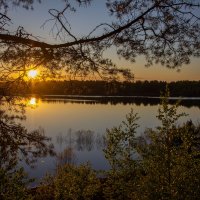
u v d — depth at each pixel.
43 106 116.62
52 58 6.76
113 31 6.78
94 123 68.38
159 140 5.66
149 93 175.50
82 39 6.77
